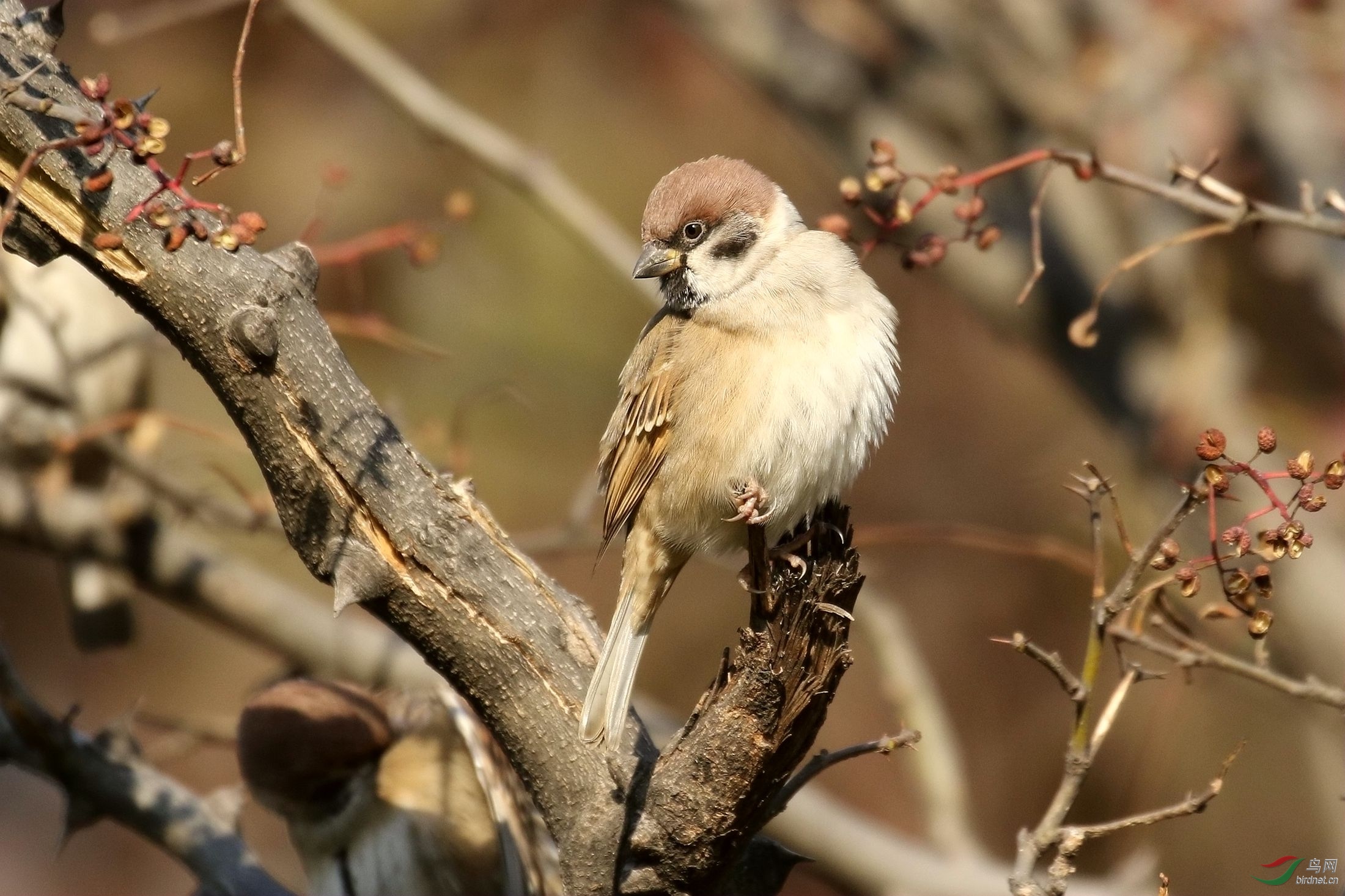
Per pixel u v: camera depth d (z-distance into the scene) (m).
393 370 13.64
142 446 10.21
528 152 11.52
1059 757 13.73
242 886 7.31
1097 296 7.11
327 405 5.30
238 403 5.26
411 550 5.41
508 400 13.71
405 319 13.78
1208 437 5.52
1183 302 13.23
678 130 15.16
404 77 11.43
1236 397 12.88
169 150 13.66
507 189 14.20
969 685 14.07
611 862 5.52
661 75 15.20
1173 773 12.94
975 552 14.43
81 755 7.42
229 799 7.69
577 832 5.56
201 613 10.05
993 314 13.67
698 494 7.38
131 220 5.05
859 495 14.78
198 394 12.47
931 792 10.30
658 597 7.78
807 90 13.77
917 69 13.70
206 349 5.21
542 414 13.91
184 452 11.54
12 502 9.86
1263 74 12.48
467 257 14.02
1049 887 5.45
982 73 13.56
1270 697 12.38
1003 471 14.81
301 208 13.77
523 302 14.04
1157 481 12.95
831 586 5.23
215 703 14.25
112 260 5.13
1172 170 7.29
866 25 13.85
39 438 9.87
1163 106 12.85
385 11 14.77
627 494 7.66
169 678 14.38
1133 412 13.25
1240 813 12.77
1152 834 12.83
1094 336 7.11
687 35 15.12
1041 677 14.04
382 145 14.21
